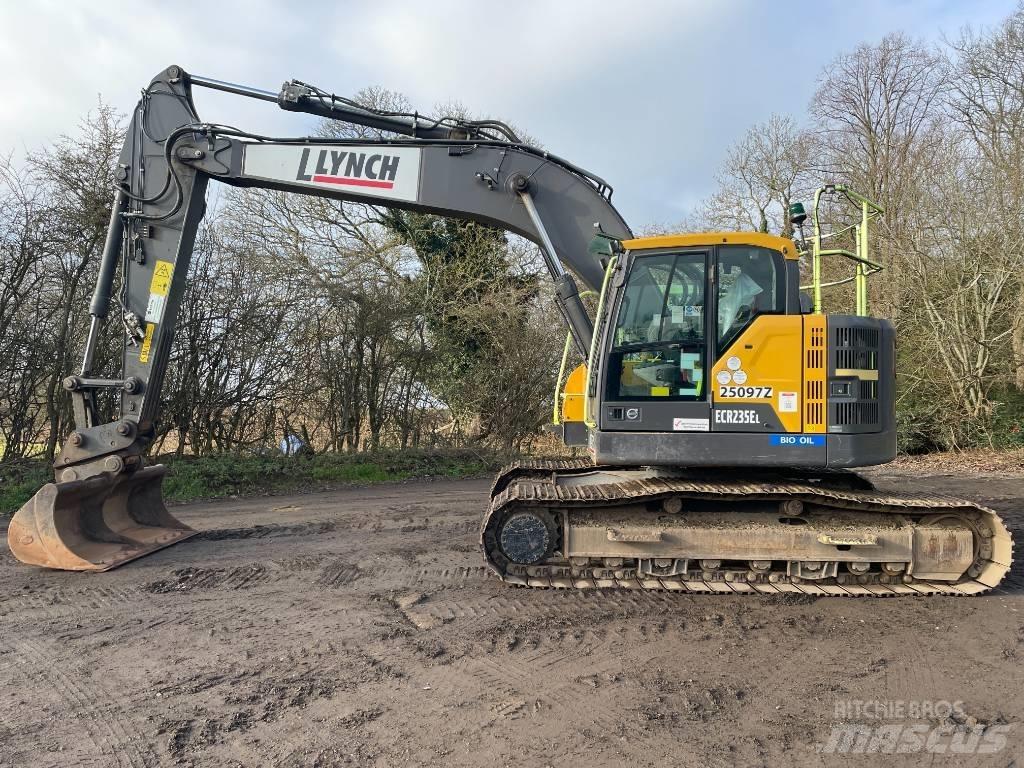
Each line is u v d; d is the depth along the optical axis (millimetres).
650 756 2945
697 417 5055
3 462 9992
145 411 6277
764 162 22062
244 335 12273
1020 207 15602
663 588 5059
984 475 12172
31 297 10367
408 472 12305
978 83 18062
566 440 6723
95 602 4910
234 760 2906
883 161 18984
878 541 5094
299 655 3979
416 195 6309
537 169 6293
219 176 6383
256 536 7051
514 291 15719
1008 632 4367
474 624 4469
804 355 4984
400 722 3221
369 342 13820
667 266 5215
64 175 10305
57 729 3172
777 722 3248
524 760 2906
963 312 15680
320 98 6461
